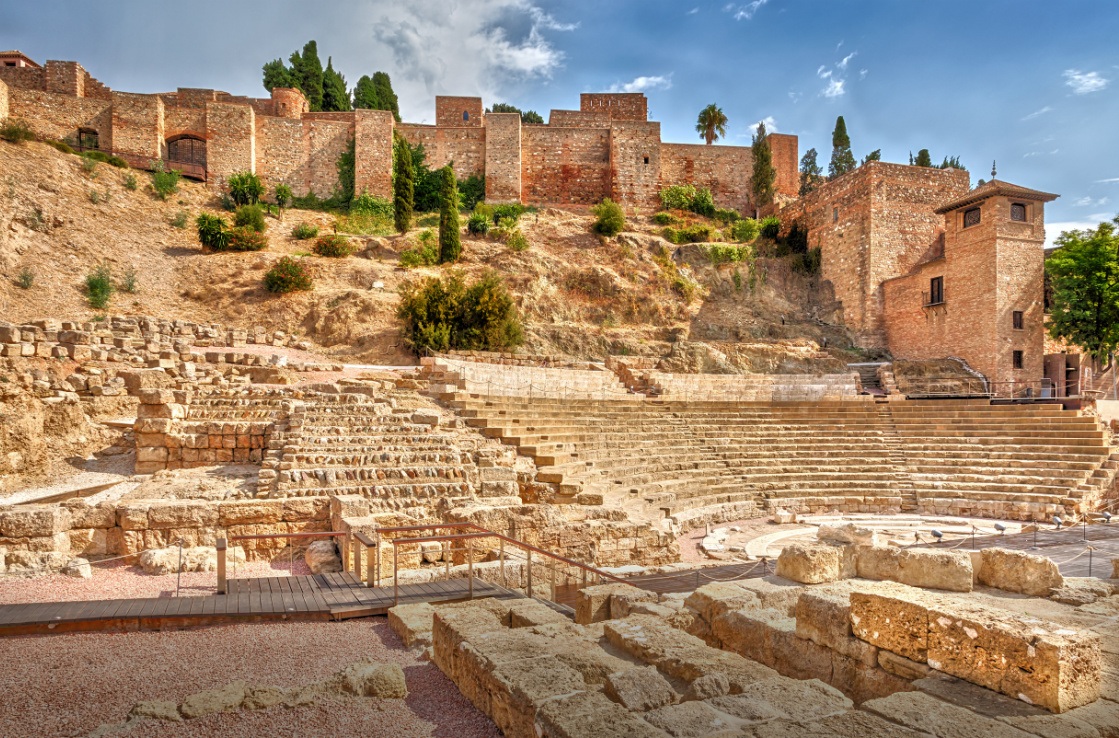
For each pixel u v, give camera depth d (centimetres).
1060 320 3694
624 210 6012
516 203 5831
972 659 541
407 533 1289
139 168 5094
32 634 771
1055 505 2205
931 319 4144
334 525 1269
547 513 1409
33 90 5078
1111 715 479
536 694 482
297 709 550
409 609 834
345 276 4116
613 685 525
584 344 3925
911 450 2755
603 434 2430
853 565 965
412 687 617
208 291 3872
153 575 1084
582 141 6234
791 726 441
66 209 4112
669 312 4528
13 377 1828
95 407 1955
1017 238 3759
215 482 1529
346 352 3356
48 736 510
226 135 5391
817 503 2381
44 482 1574
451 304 3428
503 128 5903
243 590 944
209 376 2222
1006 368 3697
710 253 5031
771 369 4022
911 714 461
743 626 778
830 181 4991
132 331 2466
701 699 530
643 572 1356
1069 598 848
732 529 2052
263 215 4891
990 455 2612
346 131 5819
